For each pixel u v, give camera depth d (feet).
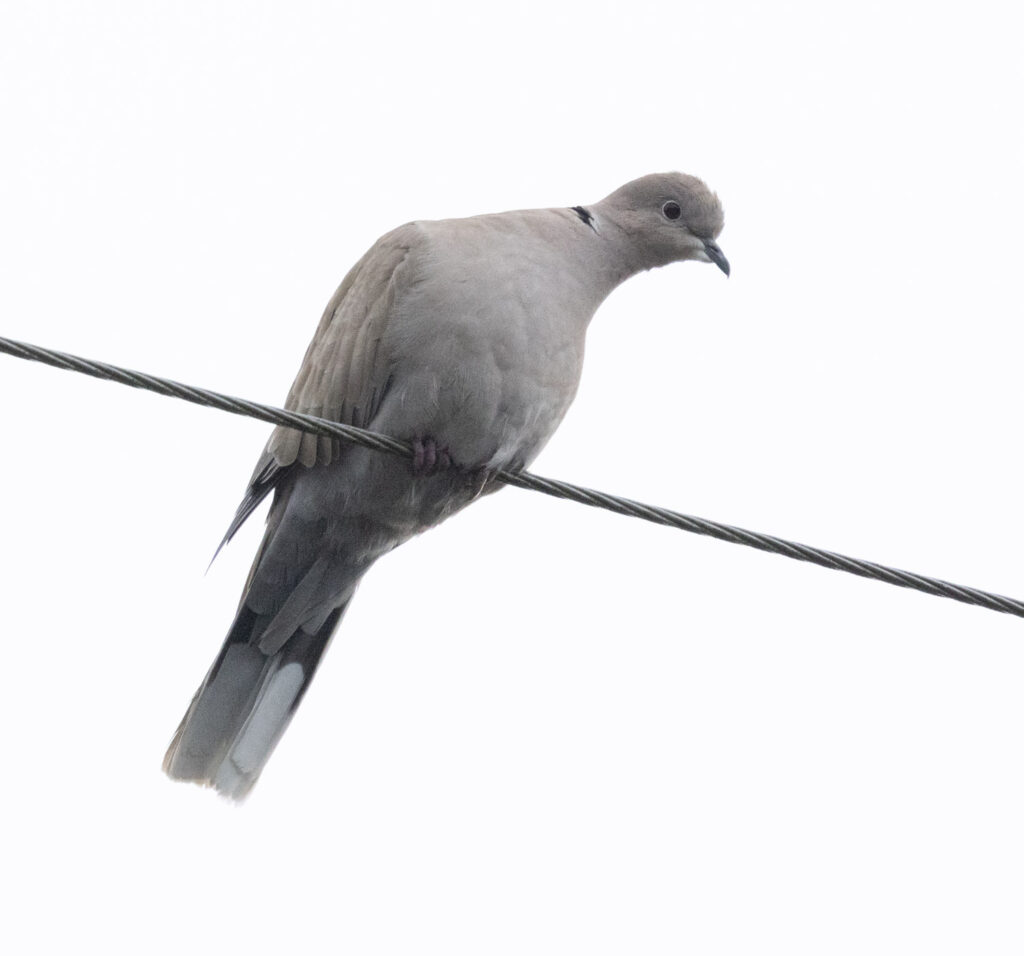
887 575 32.81
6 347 29.07
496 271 37.88
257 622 41.50
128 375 30.25
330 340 39.04
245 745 41.22
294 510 39.81
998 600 33.06
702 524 33.24
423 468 38.01
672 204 41.96
